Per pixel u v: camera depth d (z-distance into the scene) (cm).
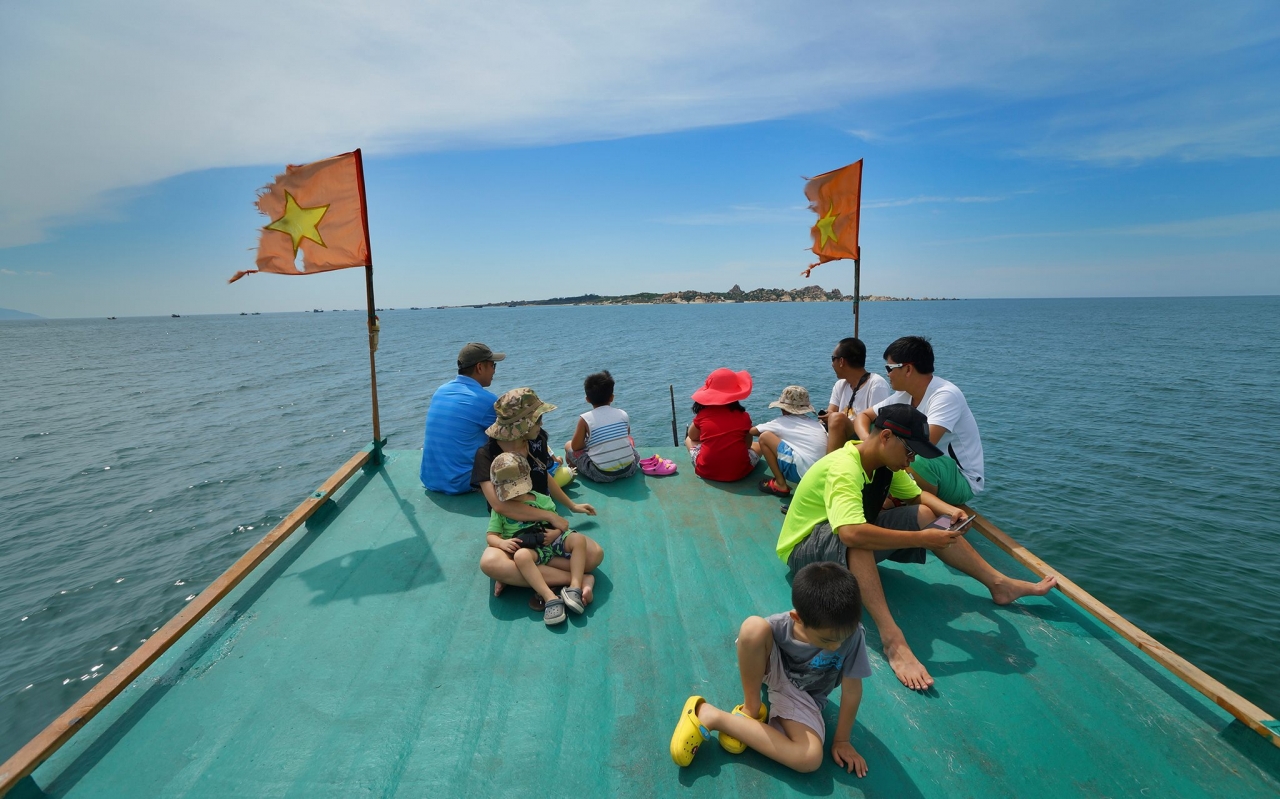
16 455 1567
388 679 300
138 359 4691
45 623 800
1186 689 288
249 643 326
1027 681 296
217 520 1112
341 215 507
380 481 539
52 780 241
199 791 238
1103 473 1253
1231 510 1049
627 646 324
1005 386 2389
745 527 452
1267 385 2359
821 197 605
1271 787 236
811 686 255
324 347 5522
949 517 346
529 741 261
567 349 4272
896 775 244
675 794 235
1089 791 236
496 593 366
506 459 358
